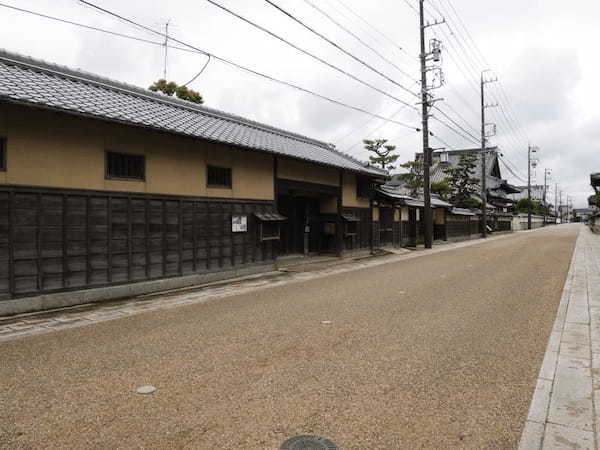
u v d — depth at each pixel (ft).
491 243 95.61
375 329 21.85
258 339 20.07
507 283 36.70
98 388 14.26
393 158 98.58
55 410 12.64
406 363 16.76
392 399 13.47
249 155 43.09
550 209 376.89
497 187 190.29
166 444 10.77
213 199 38.75
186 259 35.94
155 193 33.22
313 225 60.95
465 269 47.26
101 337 20.45
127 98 35.83
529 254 64.95
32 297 25.66
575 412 12.64
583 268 46.98
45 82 28.76
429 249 79.20
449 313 25.44
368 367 16.30
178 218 35.24
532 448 10.66
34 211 25.81
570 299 29.63
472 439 11.10
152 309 26.84
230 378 15.16
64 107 24.85
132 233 31.50
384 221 76.69
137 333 21.17
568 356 17.65
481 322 23.24
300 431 11.46
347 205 61.93
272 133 55.47
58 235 26.94
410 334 20.90
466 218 123.95
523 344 19.27
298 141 59.57
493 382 14.88
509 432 11.47
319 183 55.01
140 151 32.17
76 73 34.58
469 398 13.57
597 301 28.94
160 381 14.88
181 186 35.53
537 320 23.68
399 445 10.78
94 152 29.09
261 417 12.25
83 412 12.51
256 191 44.06
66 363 16.74
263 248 45.06
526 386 14.55
